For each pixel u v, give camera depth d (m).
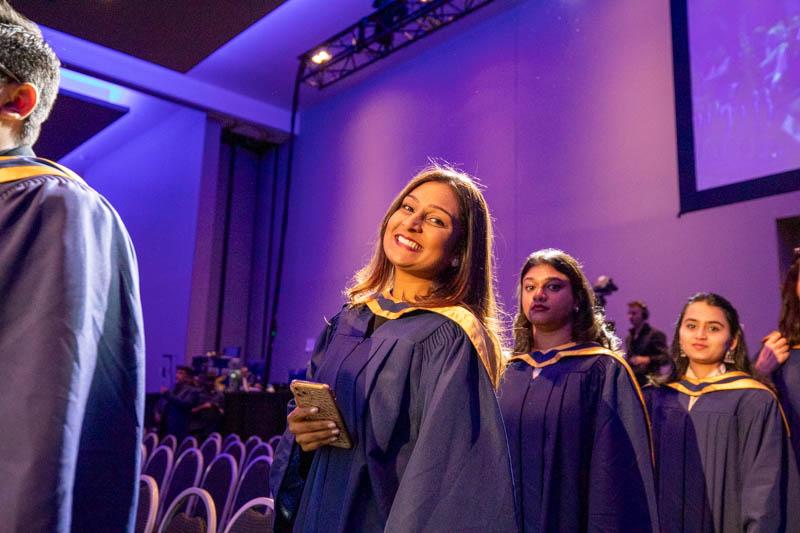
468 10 9.94
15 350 0.90
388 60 12.37
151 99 14.23
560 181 9.18
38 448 0.85
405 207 1.66
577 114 9.18
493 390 1.43
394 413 1.40
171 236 13.95
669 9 8.35
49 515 0.84
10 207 0.97
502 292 9.53
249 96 13.95
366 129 12.79
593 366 2.65
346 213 12.91
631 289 8.13
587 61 9.23
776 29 7.20
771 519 2.79
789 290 3.21
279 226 14.69
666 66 8.31
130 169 15.77
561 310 2.80
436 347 1.45
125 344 1.03
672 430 3.21
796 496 2.83
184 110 14.26
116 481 0.97
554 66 9.63
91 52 11.93
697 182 7.62
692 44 7.89
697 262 7.57
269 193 15.19
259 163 15.66
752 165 7.20
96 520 0.94
